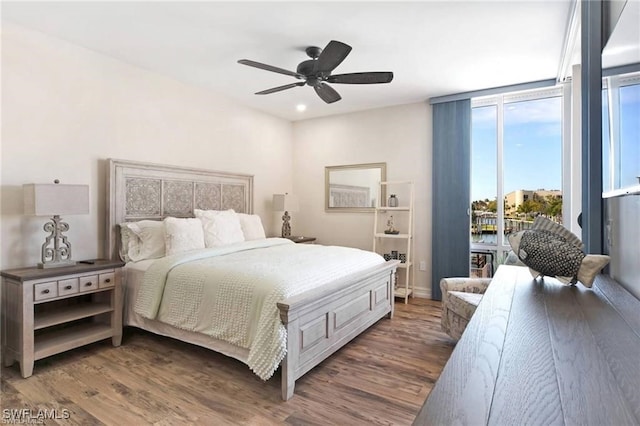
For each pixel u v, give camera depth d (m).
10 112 2.76
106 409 2.11
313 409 2.12
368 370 2.62
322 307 2.56
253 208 5.02
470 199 4.38
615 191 1.66
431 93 4.39
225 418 2.03
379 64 3.49
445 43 3.04
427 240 4.70
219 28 2.82
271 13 2.58
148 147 3.72
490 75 3.79
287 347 2.20
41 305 2.96
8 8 2.53
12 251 2.78
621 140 1.55
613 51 1.67
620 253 1.62
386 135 4.98
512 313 1.22
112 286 3.01
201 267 2.78
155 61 3.48
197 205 4.18
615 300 1.38
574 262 1.61
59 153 3.04
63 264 2.85
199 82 4.07
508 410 0.64
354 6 2.49
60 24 2.77
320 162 5.57
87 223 3.25
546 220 1.87
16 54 2.78
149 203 3.67
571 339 0.98
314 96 4.55
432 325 3.60
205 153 4.34
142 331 3.45
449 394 0.70
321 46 3.11
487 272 4.44
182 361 2.77
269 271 2.57
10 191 2.77
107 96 3.37
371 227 5.12
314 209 5.64
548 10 2.52
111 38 3.00
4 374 2.52
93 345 3.08
